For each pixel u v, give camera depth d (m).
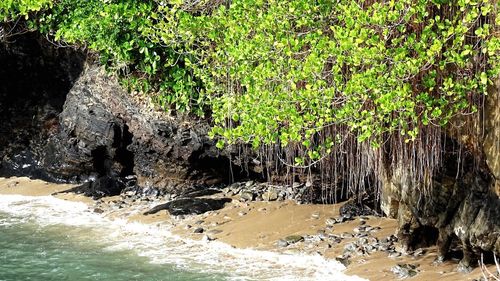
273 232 17.12
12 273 15.34
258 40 13.16
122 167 23.73
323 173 18.08
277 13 12.97
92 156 24.08
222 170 21.91
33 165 26.22
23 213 21.20
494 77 11.62
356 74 11.74
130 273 15.04
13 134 27.19
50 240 17.94
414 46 11.18
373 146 12.33
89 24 20.72
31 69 27.17
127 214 20.25
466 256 12.77
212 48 17.34
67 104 24.80
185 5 17.12
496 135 11.72
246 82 13.93
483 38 11.25
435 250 14.08
